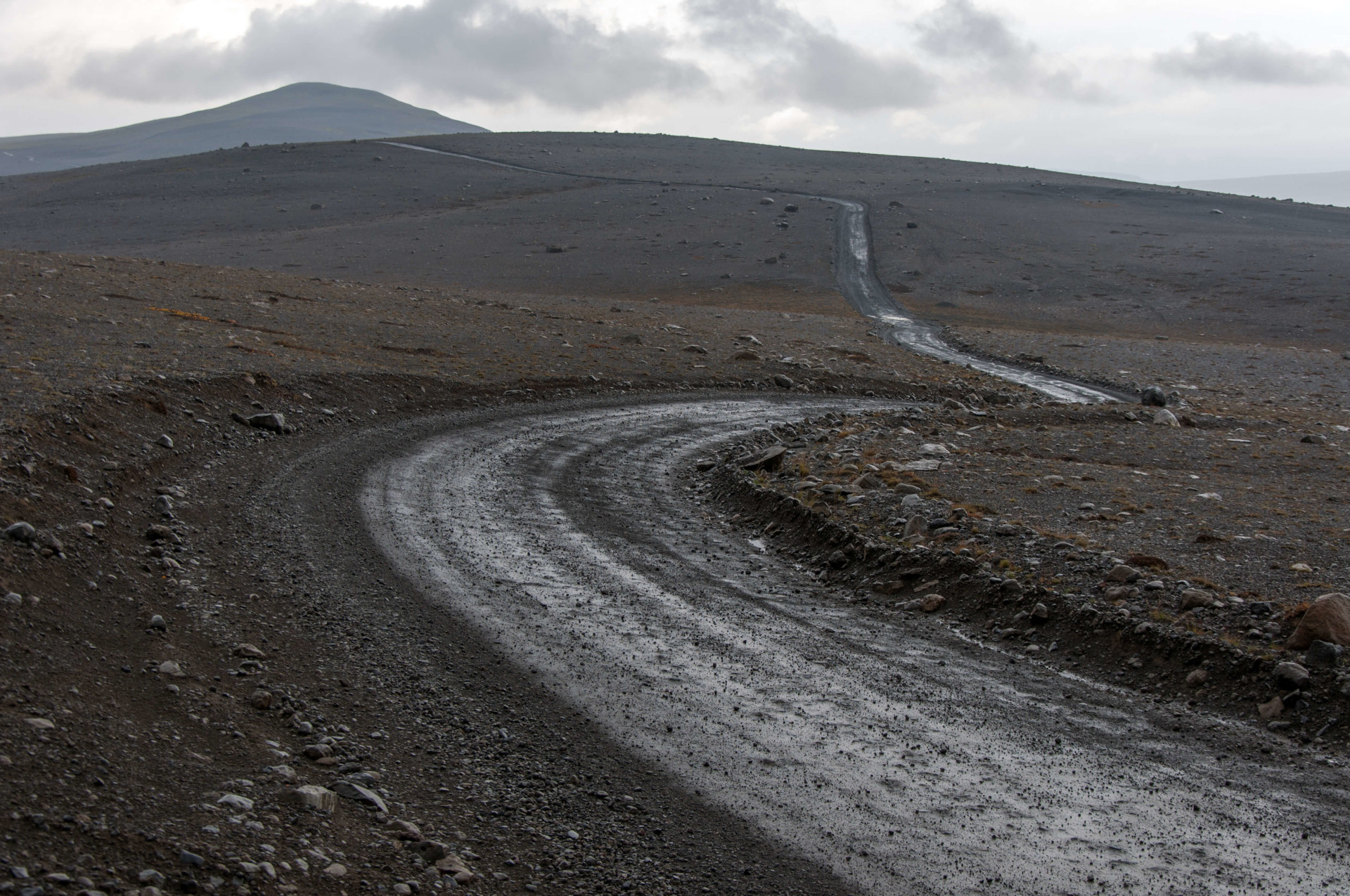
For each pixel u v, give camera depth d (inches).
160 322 1250.6
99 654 325.4
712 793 292.0
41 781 225.3
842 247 5241.1
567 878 240.8
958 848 263.6
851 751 322.3
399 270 4549.7
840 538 578.2
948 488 681.0
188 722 291.0
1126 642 401.7
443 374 1267.2
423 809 267.7
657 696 366.3
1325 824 277.0
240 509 572.7
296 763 280.8
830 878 248.4
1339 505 652.7
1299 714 337.7
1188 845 265.4
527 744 318.7
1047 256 5039.4
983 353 2566.4
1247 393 1958.7
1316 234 5861.2
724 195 6875.0
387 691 349.7
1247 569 467.8
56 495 476.4
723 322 2659.9
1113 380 2122.3
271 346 1214.3
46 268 1633.9
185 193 6855.3
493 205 6525.6
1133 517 592.4
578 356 1603.1
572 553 573.0
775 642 430.3
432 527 605.3
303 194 6771.7
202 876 208.1
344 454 794.8
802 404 1470.2
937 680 386.9
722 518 703.7
